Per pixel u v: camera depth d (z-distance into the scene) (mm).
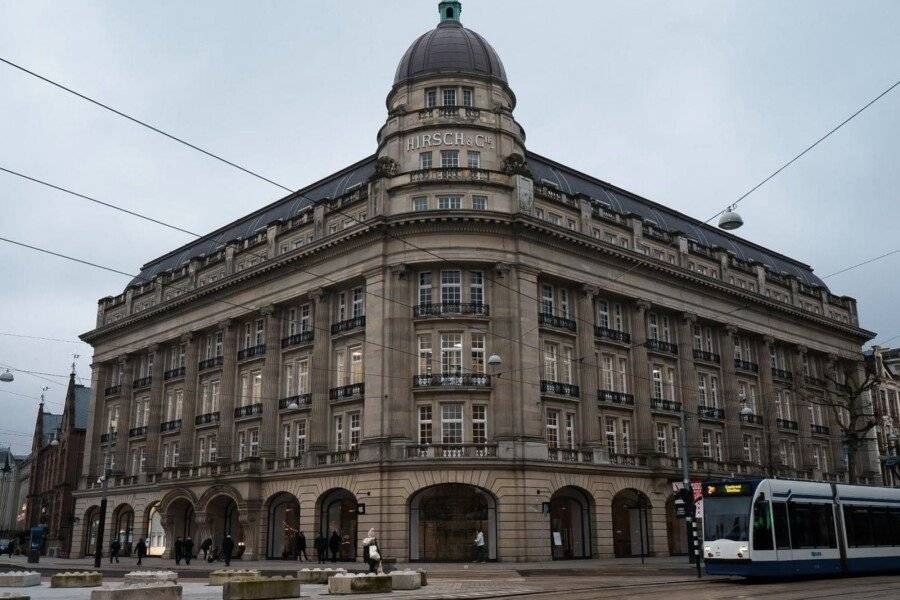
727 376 55781
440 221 42719
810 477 59938
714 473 51219
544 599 19797
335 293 48000
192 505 53812
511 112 47625
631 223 52219
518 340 42281
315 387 46375
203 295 56469
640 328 50125
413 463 40312
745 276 60281
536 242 44688
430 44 48844
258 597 19891
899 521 31219
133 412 64125
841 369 68125
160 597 18797
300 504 45406
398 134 45969
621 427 48125
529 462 40750
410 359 42500
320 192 54500
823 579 27250
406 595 21094
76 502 66250
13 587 25312
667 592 21578
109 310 68875
